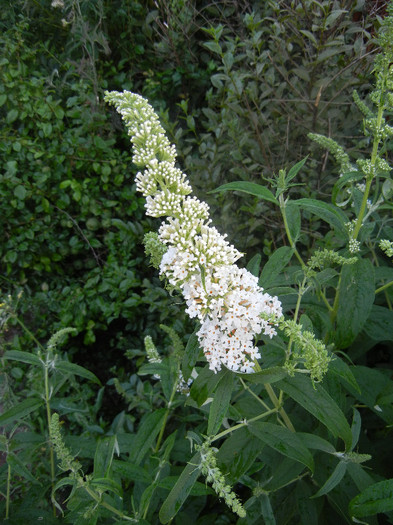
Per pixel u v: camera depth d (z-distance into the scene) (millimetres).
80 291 847
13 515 451
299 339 324
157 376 554
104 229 927
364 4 734
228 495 317
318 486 440
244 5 862
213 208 759
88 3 848
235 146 764
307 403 344
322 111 702
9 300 614
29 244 889
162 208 332
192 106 914
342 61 682
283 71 707
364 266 417
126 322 910
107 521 469
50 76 901
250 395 518
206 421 563
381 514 454
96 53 887
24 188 848
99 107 873
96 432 636
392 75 384
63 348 848
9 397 627
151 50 915
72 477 364
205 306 336
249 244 746
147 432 453
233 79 717
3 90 856
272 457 437
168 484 409
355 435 373
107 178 863
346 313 412
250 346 344
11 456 460
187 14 819
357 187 524
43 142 886
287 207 453
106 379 835
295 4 744
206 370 351
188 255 328
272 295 395
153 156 344
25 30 936
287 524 438
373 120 403
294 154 751
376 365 603
